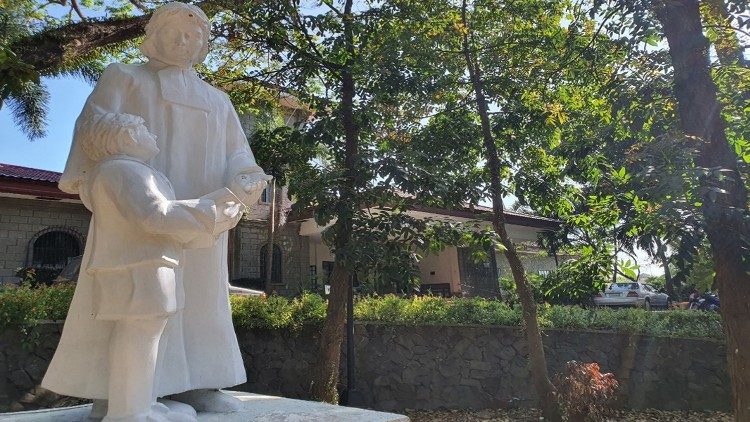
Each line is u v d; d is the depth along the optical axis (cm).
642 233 427
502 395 859
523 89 751
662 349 912
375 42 719
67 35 581
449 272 1633
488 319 888
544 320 921
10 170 1384
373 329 850
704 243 489
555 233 705
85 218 1314
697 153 435
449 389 847
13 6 843
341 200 575
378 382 825
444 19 772
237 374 280
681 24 496
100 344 238
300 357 800
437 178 579
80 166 243
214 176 276
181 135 269
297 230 1634
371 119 652
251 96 804
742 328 471
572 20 759
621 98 526
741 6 464
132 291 214
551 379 819
